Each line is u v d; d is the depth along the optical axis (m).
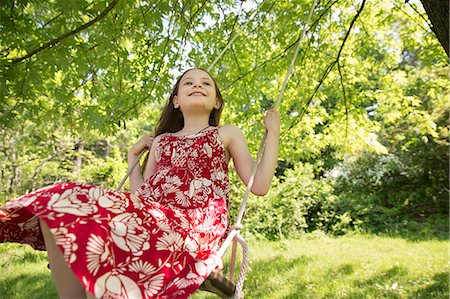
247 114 5.77
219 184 2.22
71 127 4.50
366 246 7.92
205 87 2.49
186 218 1.90
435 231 9.28
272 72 5.22
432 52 5.96
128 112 4.48
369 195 11.72
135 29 4.03
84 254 1.47
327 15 5.38
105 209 1.61
